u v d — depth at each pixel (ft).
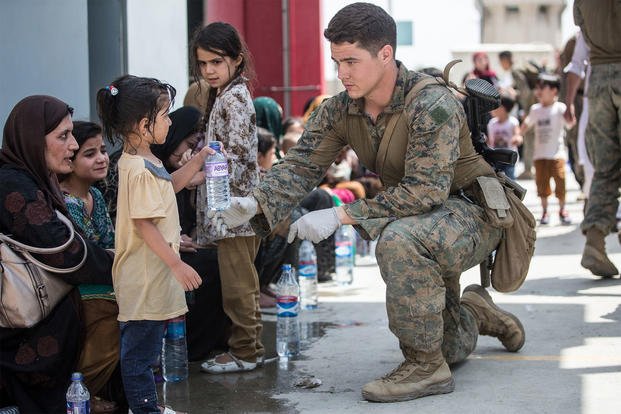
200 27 18.58
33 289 14.73
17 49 20.86
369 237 15.90
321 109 16.85
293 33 49.34
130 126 14.80
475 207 16.62
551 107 39.22
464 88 17.10
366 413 15.69
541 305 23.45
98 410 16.15
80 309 15.43
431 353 16.31
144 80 15.01
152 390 15.01
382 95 15.99
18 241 14.84
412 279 15.78
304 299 24.75
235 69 18.30
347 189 32.04
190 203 20.65
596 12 24.44
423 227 15.80
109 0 25.32
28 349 14.93
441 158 15.62
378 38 15.47
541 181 39.55
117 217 14.83
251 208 15.79
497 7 108.58
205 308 19.45
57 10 21.81
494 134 43.50
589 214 25.73
